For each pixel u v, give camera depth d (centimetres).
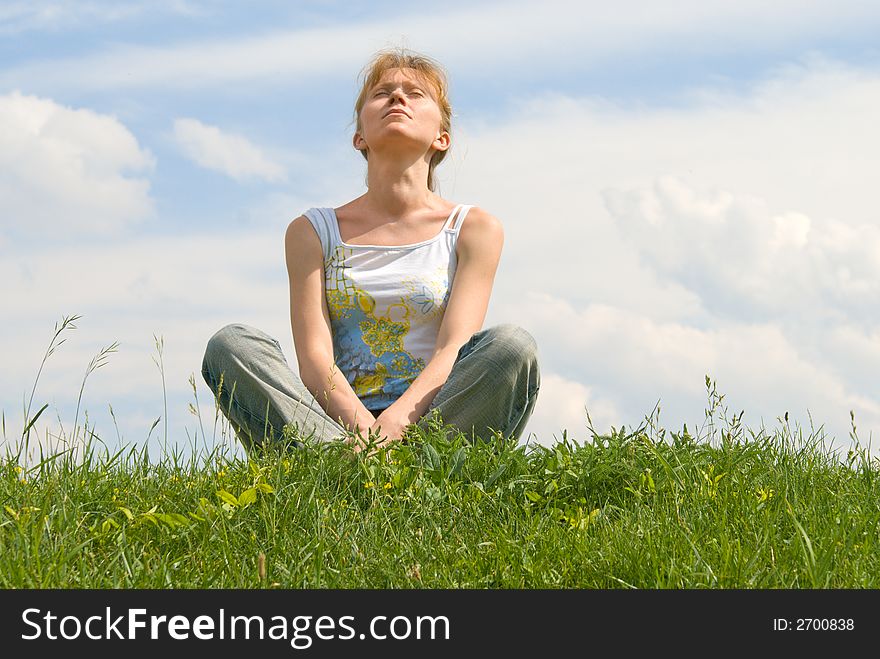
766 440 748
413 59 918
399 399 780
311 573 515
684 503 617
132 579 498
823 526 569
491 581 517
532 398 802
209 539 555
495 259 862
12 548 505
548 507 639
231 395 756
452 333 817
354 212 890
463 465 675
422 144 883
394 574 516
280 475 638
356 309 847
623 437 707
